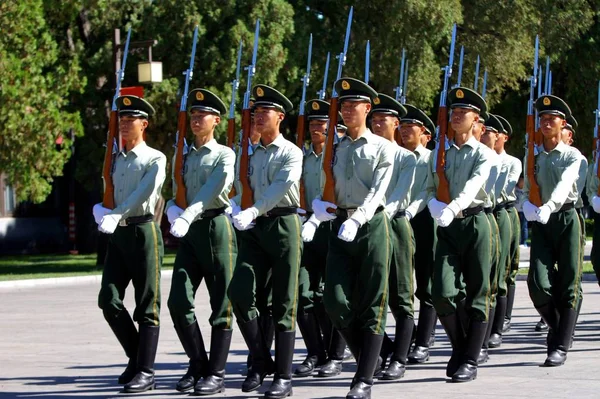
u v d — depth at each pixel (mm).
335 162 10508
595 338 15047
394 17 30594
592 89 42750
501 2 32875
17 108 27188
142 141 11469
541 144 13086
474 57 32812
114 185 11422
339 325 10367
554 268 12953
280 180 10742
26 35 27281
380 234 10336
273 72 29797
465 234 11562
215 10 29453
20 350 14773
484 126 14562
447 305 11492
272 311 10945
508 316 16094
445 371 12391
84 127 31594
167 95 29188
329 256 10492
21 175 28078
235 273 10977
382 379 11836
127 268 11398
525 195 13234
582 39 42375
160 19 29672
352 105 10422
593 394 10641
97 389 11539
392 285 12039
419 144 13422
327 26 32719
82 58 30500
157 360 13797
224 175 11047
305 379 12078
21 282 26219
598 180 14797
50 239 43344
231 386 11633
